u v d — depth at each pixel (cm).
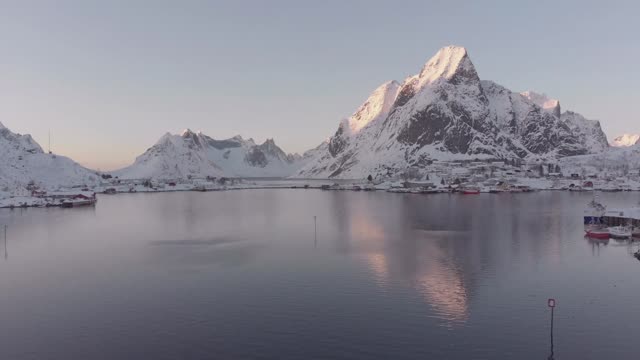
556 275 8000
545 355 4862
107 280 7856
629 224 12556
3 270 8662
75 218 18238
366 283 7512
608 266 8662
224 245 11231
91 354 4969
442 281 7619
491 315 5994
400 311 6159
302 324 5722
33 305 6550
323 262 9100
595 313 6056
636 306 6328
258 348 5069
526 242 11288
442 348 5031
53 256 9988
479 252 10050
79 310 6322
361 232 13350
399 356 4856
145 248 10900
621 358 4788
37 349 5097
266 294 6944
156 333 5494
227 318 5950
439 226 14550
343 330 5525
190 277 7994
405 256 9650
